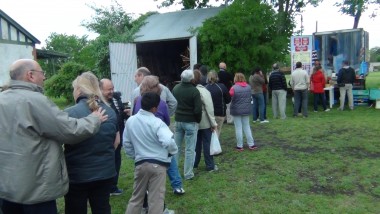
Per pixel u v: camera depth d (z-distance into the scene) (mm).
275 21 14992
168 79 20047
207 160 6078
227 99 6738
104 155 3150
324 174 5754
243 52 14117
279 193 5031
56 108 2773
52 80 18953
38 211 2760
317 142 7758
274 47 14633
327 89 12766
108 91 4578
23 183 2637
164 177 3811
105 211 3283
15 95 2713
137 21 18984
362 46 14672
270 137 8438
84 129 2795
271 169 6066
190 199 4930
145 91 4375
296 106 11320
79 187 3090
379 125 9219
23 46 16547
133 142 3824
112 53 16109
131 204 3852
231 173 5941
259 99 10148
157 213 3742
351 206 4531
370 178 5504
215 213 4477
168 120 4527
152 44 19562
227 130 9398
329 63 15336
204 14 18250
